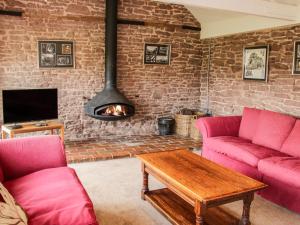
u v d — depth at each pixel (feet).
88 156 14.96
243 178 8.91
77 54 17.61
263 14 13.48
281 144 12.50
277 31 15.96
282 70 15.79
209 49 20.93
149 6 19.19
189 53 21.09
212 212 9.16
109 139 18.65
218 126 14.55
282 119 12.88
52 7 16.63
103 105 17.04
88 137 18.70
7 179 8.96
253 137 13.88
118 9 18.33
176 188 8.85
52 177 8.57
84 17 17.40
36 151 9.46
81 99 18.11
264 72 16.72
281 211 10.27
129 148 16.71
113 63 17.75
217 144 13.48
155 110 20.53
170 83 20.75
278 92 16.10
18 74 16.34
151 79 20.03
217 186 8.30
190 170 9.48
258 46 16.98
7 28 15.79
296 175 9.76
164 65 20.31
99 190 11.42
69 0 16.97
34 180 8.43
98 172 13.30
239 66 18.48
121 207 10.12
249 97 17.92
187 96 21.56
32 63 16.57
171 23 20.07
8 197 6.61
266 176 10.94
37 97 15.14
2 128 14.70
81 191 7.73
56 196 7.40
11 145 9.23
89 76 18.08
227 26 18.69
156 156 10.82
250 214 9.98
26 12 16.08
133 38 19.01
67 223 6.28
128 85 19.36
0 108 16.06
